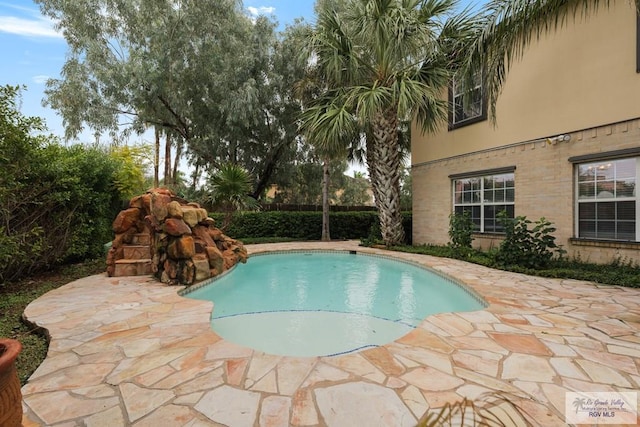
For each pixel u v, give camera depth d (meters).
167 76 10.30
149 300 3.98
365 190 20.28
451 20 7.23
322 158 11.33
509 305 3.67
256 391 1.97
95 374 2.18
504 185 7.34
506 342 2.66
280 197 15.64
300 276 6.55
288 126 12.28
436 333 2.87
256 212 11.80
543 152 6.44
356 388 2.00
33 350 2.69
